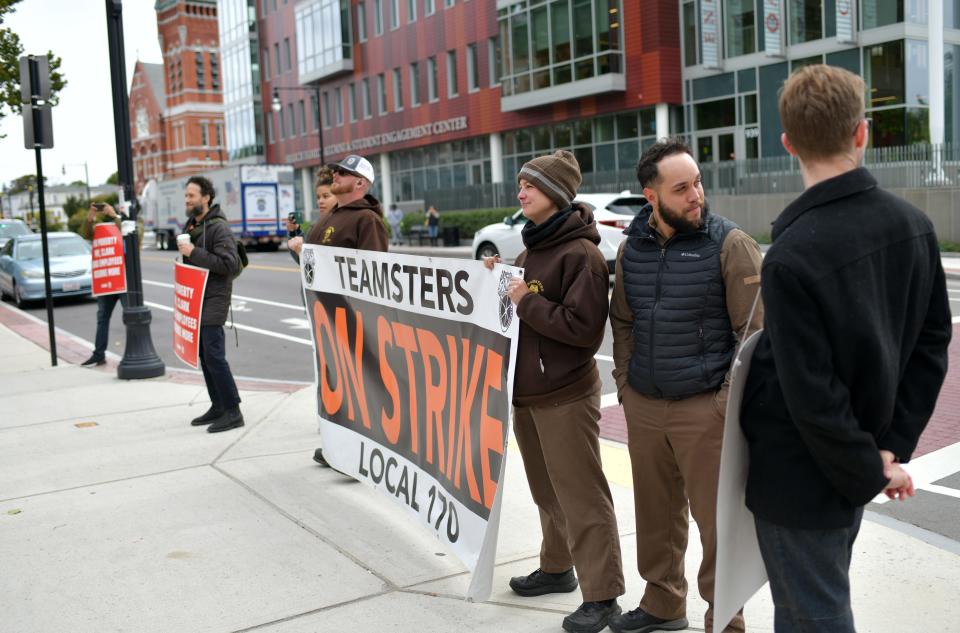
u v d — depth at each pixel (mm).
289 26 47062
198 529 4422
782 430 2068
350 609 3492
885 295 1928
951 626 3152
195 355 6168
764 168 22969
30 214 80875
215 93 82000
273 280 20594
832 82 1940
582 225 3113
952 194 19250
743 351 2111
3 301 19000
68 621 3447
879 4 22312
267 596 3629
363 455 4602
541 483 3518
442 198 35062
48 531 4438
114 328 13914
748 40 25469
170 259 33531
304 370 9648
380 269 4168
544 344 3195
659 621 3160
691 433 2814
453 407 3668
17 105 13500
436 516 3848
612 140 29438
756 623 3262
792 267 1905
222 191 36125
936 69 20016
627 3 27297
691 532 4184
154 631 3348
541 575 3590
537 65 30203
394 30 38625
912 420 2041
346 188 4953
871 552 3857
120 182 8625
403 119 38750
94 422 6801
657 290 2848
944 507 4598
